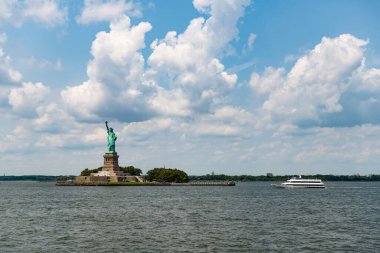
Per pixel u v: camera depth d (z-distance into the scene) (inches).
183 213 5098.4
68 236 3336.6
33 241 3125.0
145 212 5236.2
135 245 2977.4
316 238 3238.2
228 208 5841.5
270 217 4665.4
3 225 3993.6
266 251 2775.6
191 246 2935.5
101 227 3828.7
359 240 3157.0
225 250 2810.0
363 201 7509.8
